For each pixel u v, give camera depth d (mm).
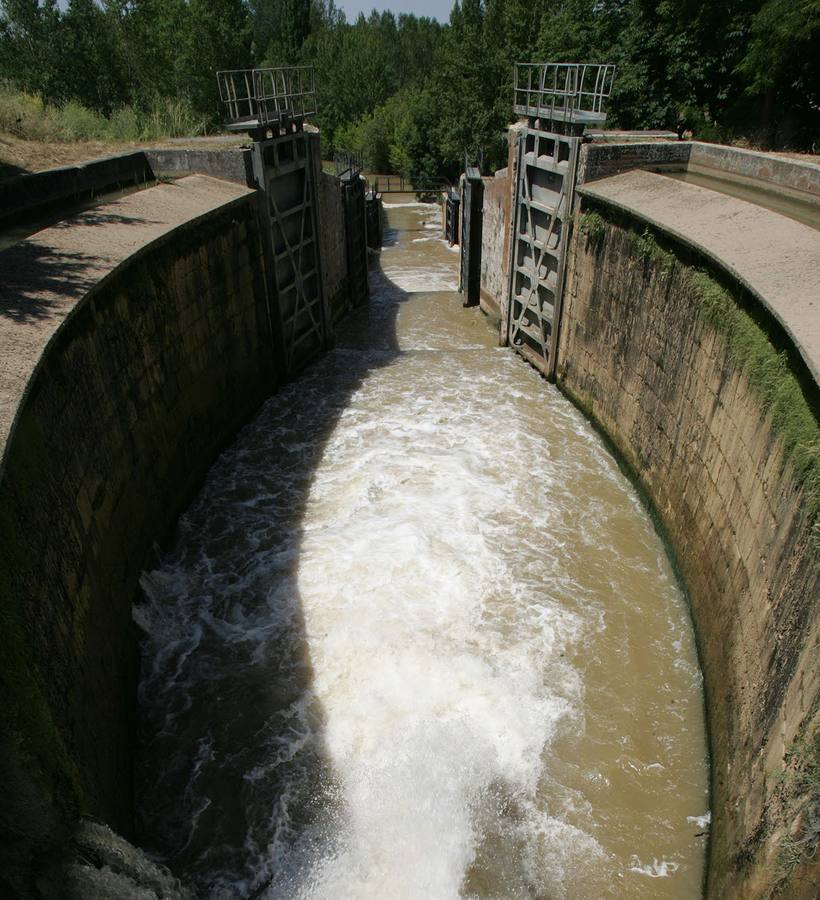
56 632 5645
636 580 9227
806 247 8172
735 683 6660
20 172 12055
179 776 6863
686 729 7305
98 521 7375
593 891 5957
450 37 37125
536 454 12094
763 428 6969
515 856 6188
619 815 6523
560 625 8484
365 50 59000
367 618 8555
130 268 8812
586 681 7797
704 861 6176
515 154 15195
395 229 32938
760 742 5660
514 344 16641
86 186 11539
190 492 10805
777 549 6219
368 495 10844
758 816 5215
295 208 14422
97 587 7051
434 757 6957
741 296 7938
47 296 7219
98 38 26391
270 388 14414
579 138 12938
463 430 12891
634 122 22312
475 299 20531
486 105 36781
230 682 7797
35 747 4336
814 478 5586
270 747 7102
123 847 5449
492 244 18375
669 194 11055
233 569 9414
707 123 20828
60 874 4523
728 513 7703
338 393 14500
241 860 6180
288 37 59500
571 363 13930
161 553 9523
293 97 14508
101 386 7875
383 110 53625
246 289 12891
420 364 16000
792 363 6582
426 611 8641
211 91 28344
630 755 7047
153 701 7609
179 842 6320
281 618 8609
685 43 20156
